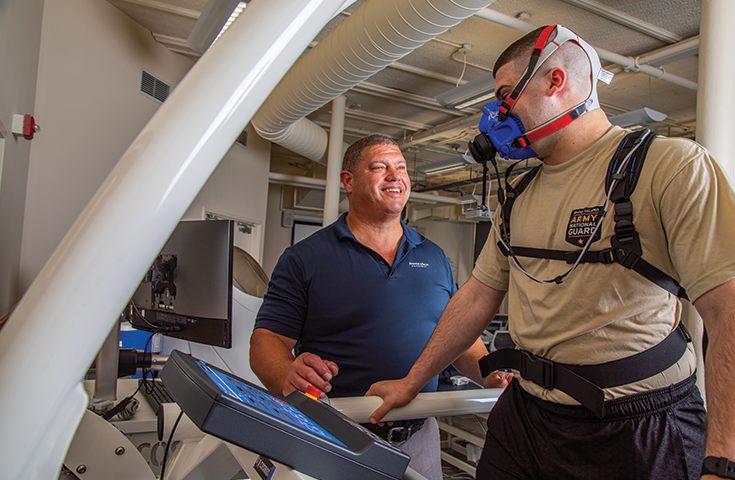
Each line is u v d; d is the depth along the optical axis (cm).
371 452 44
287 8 38
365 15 261
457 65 446
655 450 66
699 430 70
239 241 618
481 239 1095
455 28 376
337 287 132
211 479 57
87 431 82
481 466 88
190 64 456
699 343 154
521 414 82
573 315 74
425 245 148
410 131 679
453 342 97
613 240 69
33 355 31
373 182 136
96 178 341
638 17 347
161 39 412
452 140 670
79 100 326
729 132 169
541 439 77
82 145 329
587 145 78
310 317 133
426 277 140
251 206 612
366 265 135
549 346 77
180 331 141
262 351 116
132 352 163
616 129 76
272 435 39
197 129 35
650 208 66
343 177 150
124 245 33
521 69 81
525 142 81
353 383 128
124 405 134
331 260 135
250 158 612
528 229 84
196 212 494
